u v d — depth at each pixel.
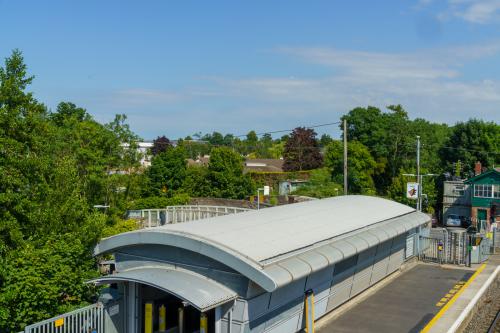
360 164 63.09
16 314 13.66
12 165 15.95
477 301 19.77
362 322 17.16
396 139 69.00
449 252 29.08
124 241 14.20
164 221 35.12
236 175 56.16
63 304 14.89
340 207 22.33
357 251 17.23
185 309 16.00
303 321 15.95
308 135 83.31
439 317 17.58
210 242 12.91
